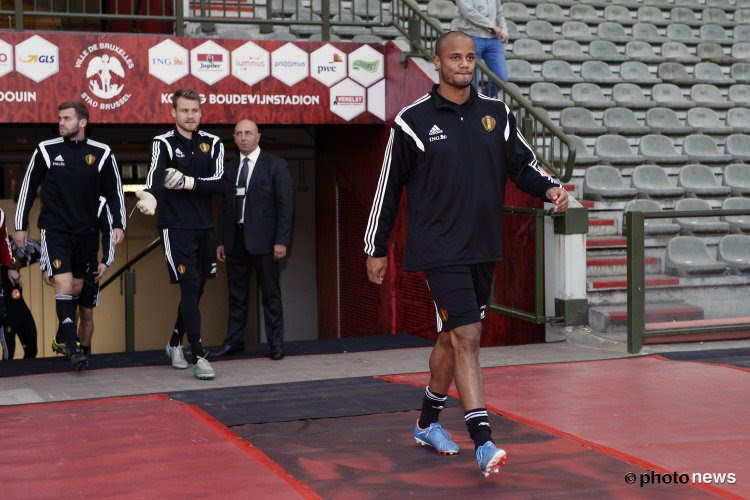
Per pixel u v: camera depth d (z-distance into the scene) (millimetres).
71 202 6023
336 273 10922
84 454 3977
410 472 3637
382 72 9164
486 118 3695
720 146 10188
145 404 5012
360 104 9102
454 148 3615
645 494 3346
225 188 6043
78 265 6223
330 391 5285
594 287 7418
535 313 7148
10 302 8703
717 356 6227
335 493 3381
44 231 6027
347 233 10469
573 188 8148
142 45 8484
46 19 12828
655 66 11398
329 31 9016
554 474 3590
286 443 4094
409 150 3680
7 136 10539
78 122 5930
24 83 8188
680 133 9945
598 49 11609
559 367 5918
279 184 6723
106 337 11852
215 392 5340
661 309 6887
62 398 5309
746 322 6898
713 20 13031
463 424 4402
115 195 6246
